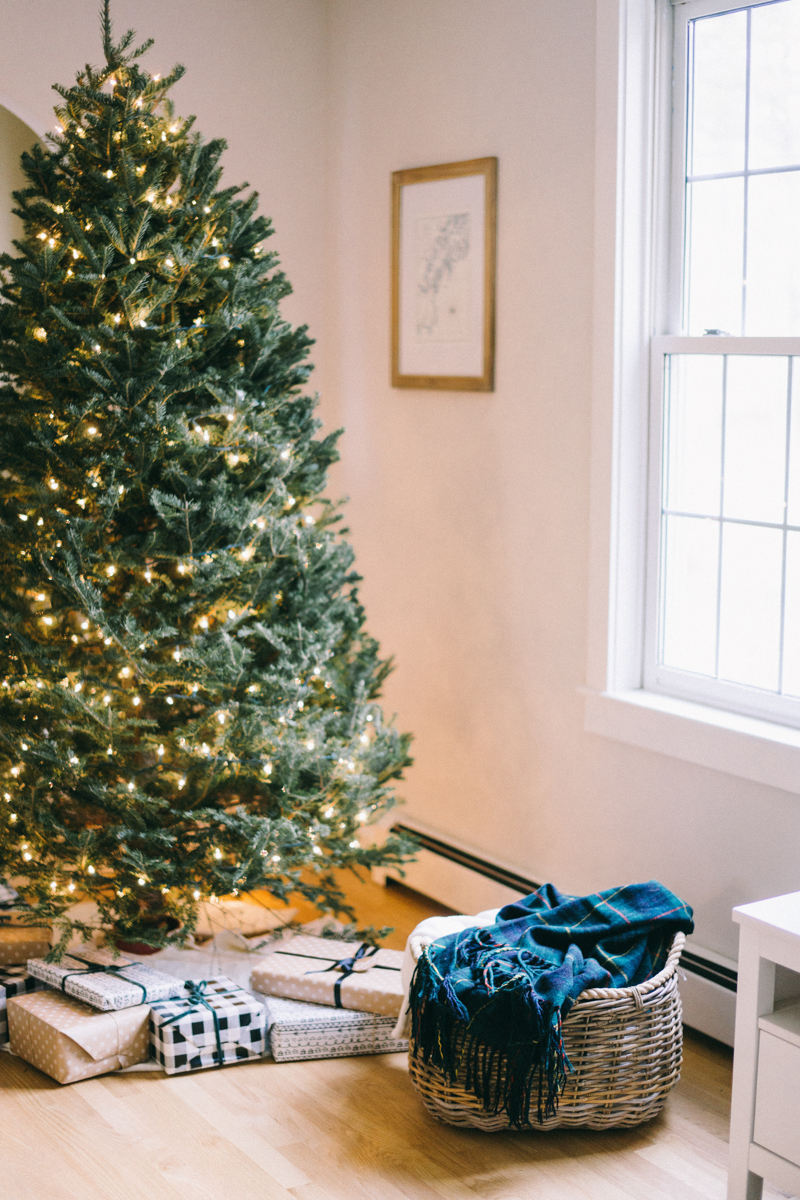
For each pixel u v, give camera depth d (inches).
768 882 102.3
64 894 107.7
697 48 107.9
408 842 120.0
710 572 111.1
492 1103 88.5
